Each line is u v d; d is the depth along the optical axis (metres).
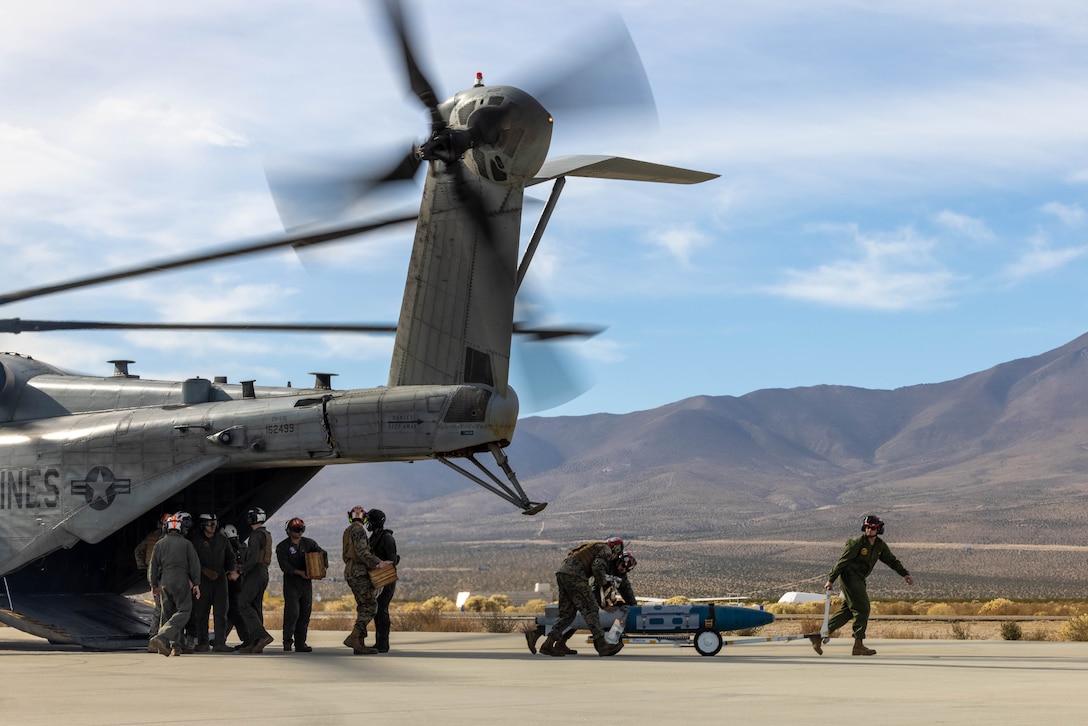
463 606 52.16
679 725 7.52
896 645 18.62
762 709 8.49
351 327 19.44
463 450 17.64
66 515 19.36
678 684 10.75
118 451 19.19
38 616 18.91
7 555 19.58
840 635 26.94
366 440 17.75
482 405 17.17
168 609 16.09
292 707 8.81
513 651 17.23
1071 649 17.34
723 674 12.00
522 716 8.12
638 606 16.14
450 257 17.58
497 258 17.27
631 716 8.06
